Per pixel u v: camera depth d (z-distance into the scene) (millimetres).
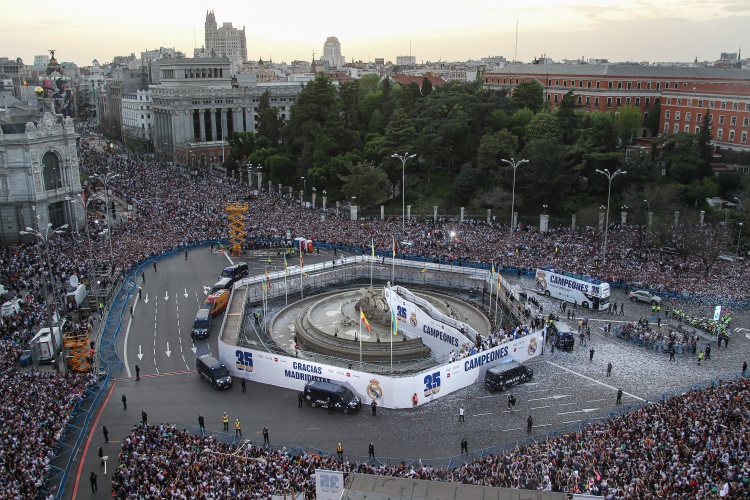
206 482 45688
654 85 198875
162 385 69062
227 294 92000
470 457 54062
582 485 43781
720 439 48031
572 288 92625
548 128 149250
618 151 149125
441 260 109500
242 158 190500
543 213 133750
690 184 139125
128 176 177000
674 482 43188
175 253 119312
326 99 167125
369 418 62125
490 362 70500
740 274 99875
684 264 104125
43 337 73188
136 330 83938
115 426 60125
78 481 51094
